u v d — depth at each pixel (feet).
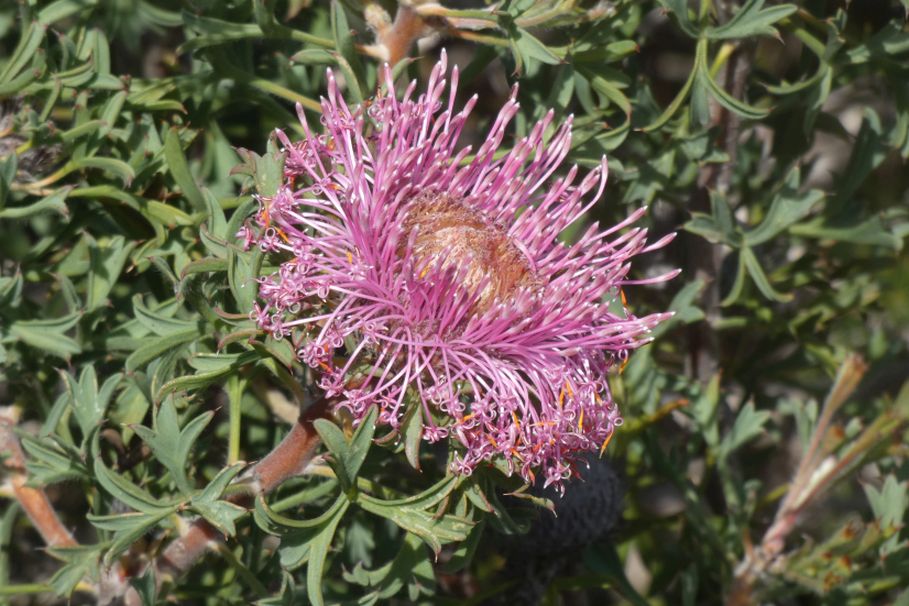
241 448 0.97
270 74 0.99
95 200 0.91
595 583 0.97
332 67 0.99
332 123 0.79
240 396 0.84
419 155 0.81
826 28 0.97
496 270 0.80
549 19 0.88
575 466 0.81
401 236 0.79
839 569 0.96
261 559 0.93
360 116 0.79
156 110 0.93
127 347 0.90
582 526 0.95
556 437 0.78
